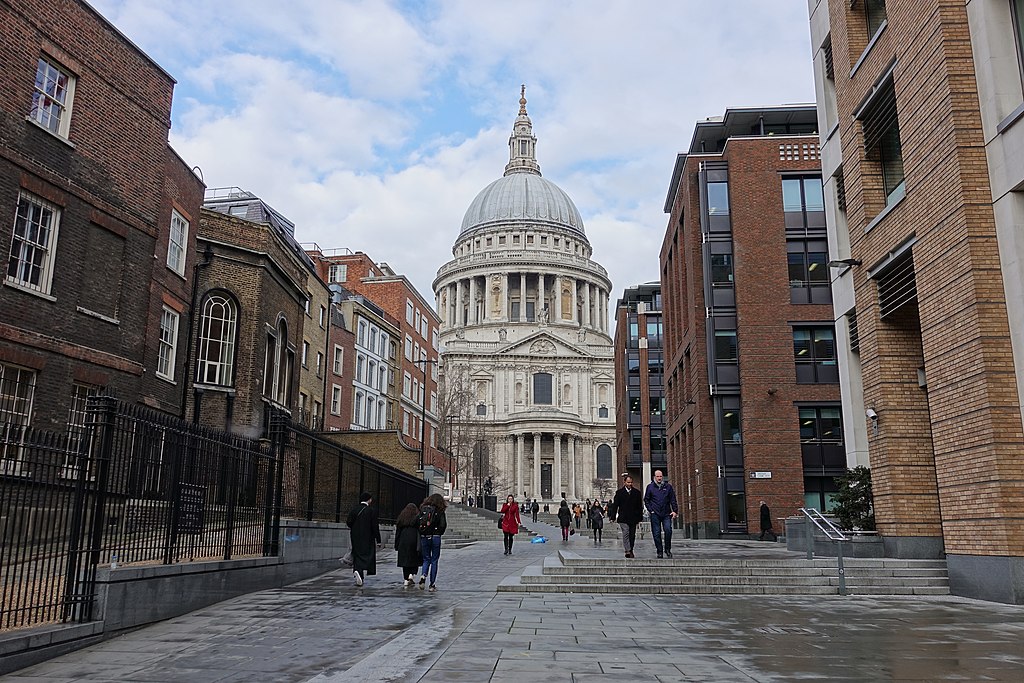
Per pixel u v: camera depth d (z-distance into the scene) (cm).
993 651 855
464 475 8731
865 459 2155
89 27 1977
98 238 2009
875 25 1947
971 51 1465
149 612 1064
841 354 2264
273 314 2969
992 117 1404
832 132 2258
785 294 3550
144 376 2272
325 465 2050
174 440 1233
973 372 1384
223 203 3797
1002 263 1378
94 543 977
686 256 4084
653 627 1041
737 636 965
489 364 12638
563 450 12188
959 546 1441
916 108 1595
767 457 3416
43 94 1842
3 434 890
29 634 824
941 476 1503
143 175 2177
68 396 1852
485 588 1565
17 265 1750
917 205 1598
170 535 1209
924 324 1567
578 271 14488
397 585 1596
